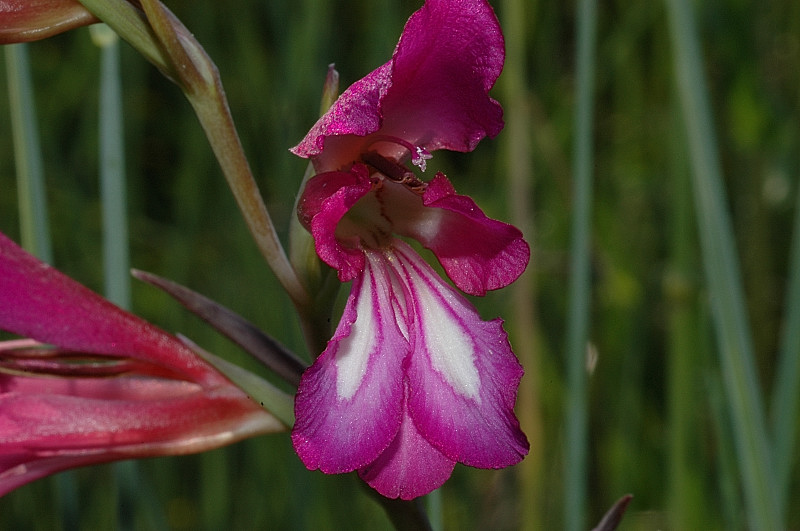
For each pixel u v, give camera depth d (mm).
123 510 335
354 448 260
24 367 277
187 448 284
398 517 281
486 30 264
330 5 427
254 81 460
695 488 371
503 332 268
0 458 280
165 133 563
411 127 271
